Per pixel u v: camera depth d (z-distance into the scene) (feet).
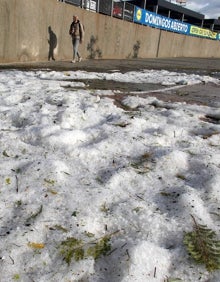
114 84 22.04
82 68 34.73
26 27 36.83
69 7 45.11
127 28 63.57
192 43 96.07
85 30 50.88
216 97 18.85
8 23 33.83
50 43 42.11
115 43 60.75
